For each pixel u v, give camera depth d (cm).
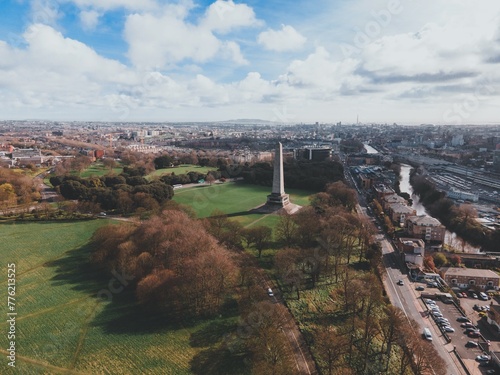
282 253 13800
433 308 12694
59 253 16150
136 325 10756
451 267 16175
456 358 10219
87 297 12281
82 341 9956
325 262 14300
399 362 9800
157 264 12875
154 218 15812
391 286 14550
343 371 9006
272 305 10438
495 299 13462
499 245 19588
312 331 10700
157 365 9119
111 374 8781
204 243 13338
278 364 8844
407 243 17275
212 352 9631
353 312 11694
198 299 11400
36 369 8850
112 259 14088
